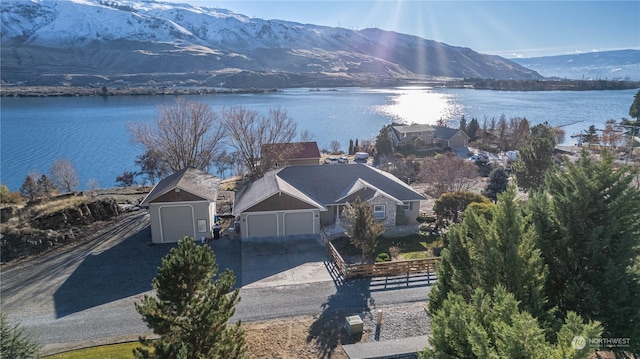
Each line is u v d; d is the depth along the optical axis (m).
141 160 56.19
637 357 13.19
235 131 46.88
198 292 10.84
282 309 18.78
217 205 37.34
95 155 73.25
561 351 7.81
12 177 61.72
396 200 30.97
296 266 23.69
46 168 65.50
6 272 22.66
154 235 26.97
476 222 14.27
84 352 15.56
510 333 8.09
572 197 13.30
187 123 42.59
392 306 19.06
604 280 12.42
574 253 13.11
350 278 22.08
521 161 36.22
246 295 20.16
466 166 44.44
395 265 22.61
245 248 26.42
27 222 27.31
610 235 12.52
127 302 19.52
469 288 13.55
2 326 12.38
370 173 33.81
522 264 11.87
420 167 52.22
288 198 28.31
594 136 71.25
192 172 32.91
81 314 18.42
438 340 10.50
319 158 53.41
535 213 14.20
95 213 31.14
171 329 10.45
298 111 134.00
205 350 10.54
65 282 21.48
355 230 23.83
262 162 46.06
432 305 15.27
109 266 23.45
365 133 99.25
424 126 83.88
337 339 16.20
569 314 8.63
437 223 30.91
